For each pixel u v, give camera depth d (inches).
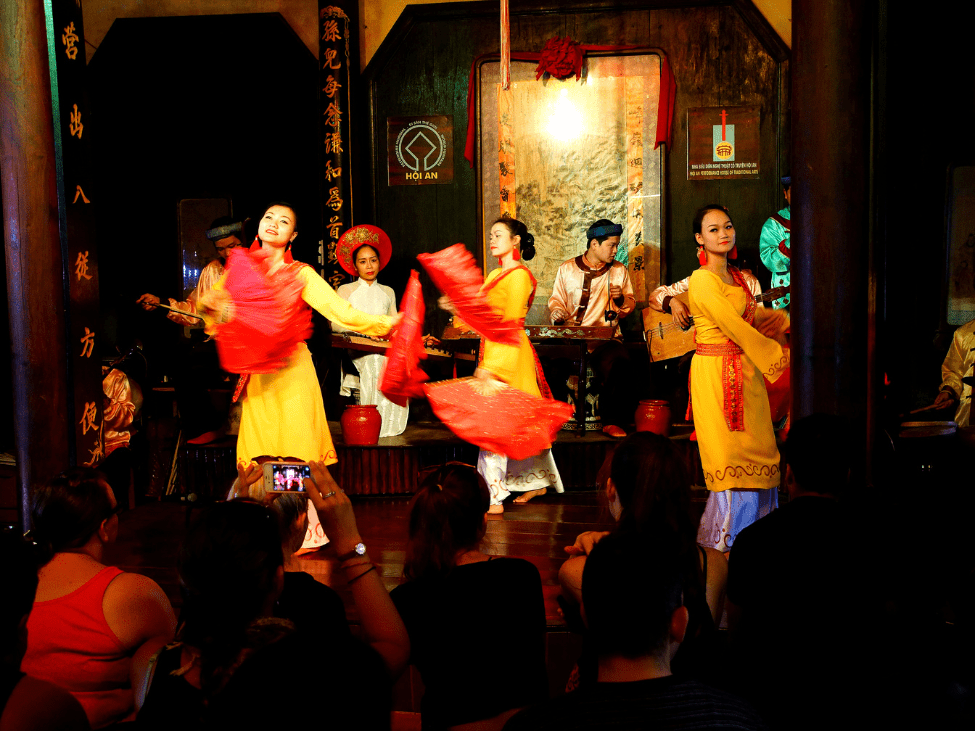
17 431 159.5
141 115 256.8
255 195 257.1
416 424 247.3
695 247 253.4
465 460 209.5
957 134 223.5
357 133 253.8
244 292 158.4
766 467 147.1
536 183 255.4
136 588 85.3
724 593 82.3
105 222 257.0
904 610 118.1
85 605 83.4
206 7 255.0
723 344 147.3
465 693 75.7
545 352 220.5
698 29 248.2
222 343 159.6
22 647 55.6
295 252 257.3
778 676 75.8
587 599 53.4
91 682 83.5
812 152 142.9
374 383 227.1
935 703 101.0
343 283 239.6
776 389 203.3
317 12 253.9
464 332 217.8
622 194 253.6
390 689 59.9
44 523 87.4
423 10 251.9
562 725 50.2
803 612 75.8
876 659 76.4
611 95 251.8
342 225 241.0
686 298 216.8
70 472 89.8
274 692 51.7
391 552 159.3
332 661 54.3
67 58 160.7
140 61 255.0
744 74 248.1
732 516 146.6
